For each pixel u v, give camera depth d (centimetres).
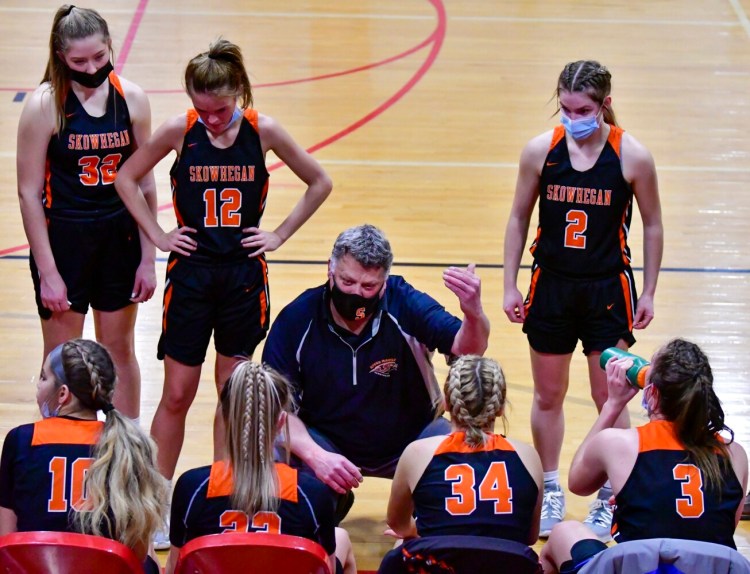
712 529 511
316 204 687
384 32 1955
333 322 621
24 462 492
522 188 694
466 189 1304
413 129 1499
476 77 1722
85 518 481
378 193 1281
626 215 680
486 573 484
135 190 666
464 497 522
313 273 1077
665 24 2027
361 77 1709
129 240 725
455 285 575
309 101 1596
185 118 647
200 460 778
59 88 671
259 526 487
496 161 1396
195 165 647
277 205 1238
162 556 677
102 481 481
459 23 2017
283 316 632
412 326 624
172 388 686
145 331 960
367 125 1509
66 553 446
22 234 1145
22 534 444
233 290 669
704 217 1233
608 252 677
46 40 1817
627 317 690
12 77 1633
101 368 505
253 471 485
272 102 1582
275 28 1959
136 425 507
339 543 560
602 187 663
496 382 532
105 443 488
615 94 1639
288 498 491
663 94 1650
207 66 605
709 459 516
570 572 546
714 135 1495
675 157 1410
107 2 2070
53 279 702
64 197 700
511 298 712
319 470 588
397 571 516
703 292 1056
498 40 1917
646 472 520
